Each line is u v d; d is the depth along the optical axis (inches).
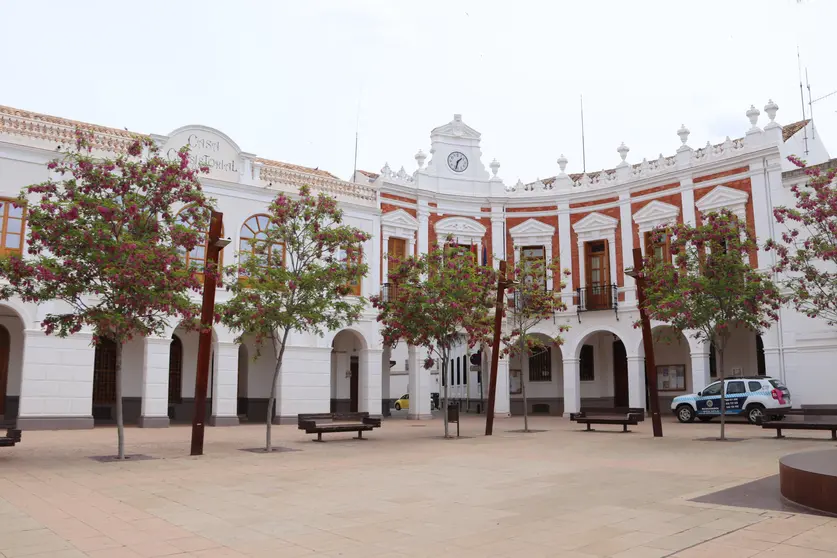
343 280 602.5
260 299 569.3
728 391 884.6
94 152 818.8
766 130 933.8
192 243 506.9
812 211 653.9
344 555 222.4
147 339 847.7
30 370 760.3
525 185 1199.6
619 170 1106.1
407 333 713.0
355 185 1067.3
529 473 418.6
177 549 229.5
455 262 721.6
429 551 227.3
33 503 315.9
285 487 364.8
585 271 1128.8
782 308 897.5
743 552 220.1
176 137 894.4
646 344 709.9
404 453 547.5
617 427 875.4
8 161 768.3
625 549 227.1
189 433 750.5
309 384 968.3
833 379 850.1
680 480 382.9
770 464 455.2
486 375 1357.0
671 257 1015.6
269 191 964.6
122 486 368.2
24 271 454.6
